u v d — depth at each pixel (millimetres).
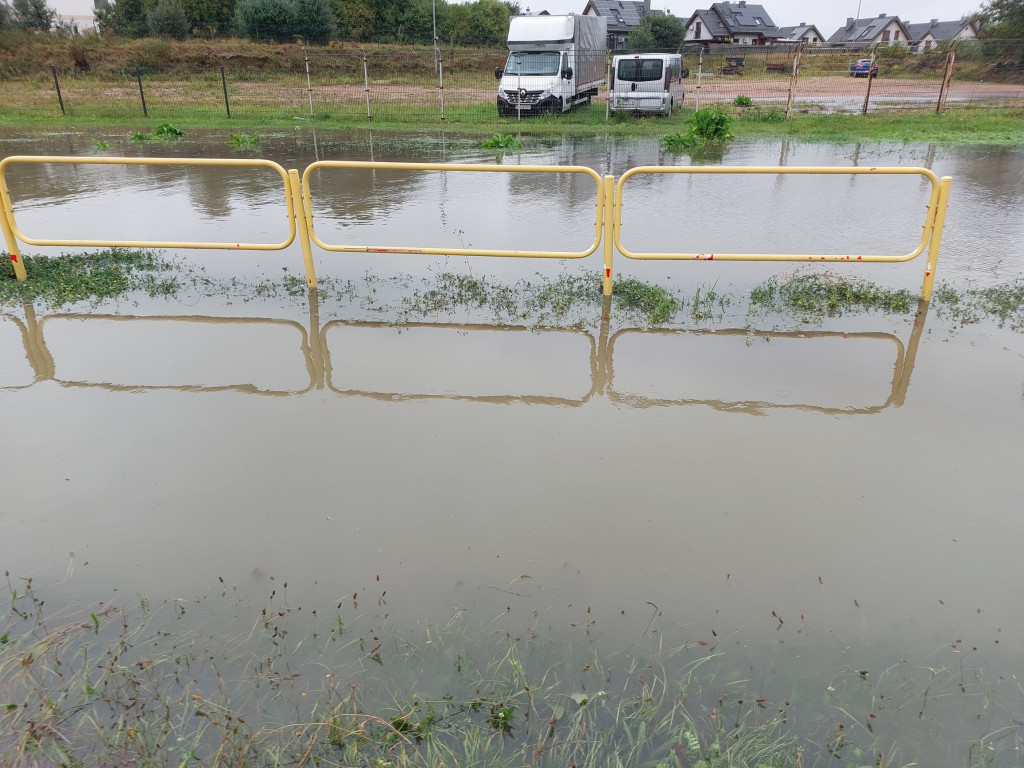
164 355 5023
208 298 6238
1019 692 2381
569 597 2781
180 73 30484
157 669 2471
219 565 2947
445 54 35062
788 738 2223
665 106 21672
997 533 3125
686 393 4410
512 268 7141
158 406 4258
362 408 4234
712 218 9156
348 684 2410
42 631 2615
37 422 4043
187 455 3721
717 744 2156
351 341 5277
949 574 2893
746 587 2828
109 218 9148
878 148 15961
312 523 3197
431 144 17000
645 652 2539
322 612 2715
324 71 33375
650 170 5559
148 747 2184
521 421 4070
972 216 9234
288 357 4992
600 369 4773
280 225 8781
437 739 2211
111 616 2689
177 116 21594
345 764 2137
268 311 5922
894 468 3588
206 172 13000
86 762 2141
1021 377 4594
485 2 62406
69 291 6277
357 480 3504
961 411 4156
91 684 2408
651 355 5000
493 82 32875
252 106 24188
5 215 6309
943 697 2367
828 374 4672
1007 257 7391
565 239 8133
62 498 3357
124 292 6367
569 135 18766
